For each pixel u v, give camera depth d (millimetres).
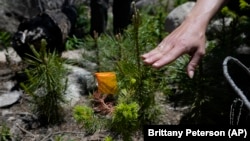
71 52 2648
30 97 2156
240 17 2270
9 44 2807
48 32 2248
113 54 2275
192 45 1363
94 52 2391
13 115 2039
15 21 3045
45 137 1910
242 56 1981
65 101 1995
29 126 1974
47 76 1927
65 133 1928
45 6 3234
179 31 1381
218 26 2641
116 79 1918
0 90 2207
